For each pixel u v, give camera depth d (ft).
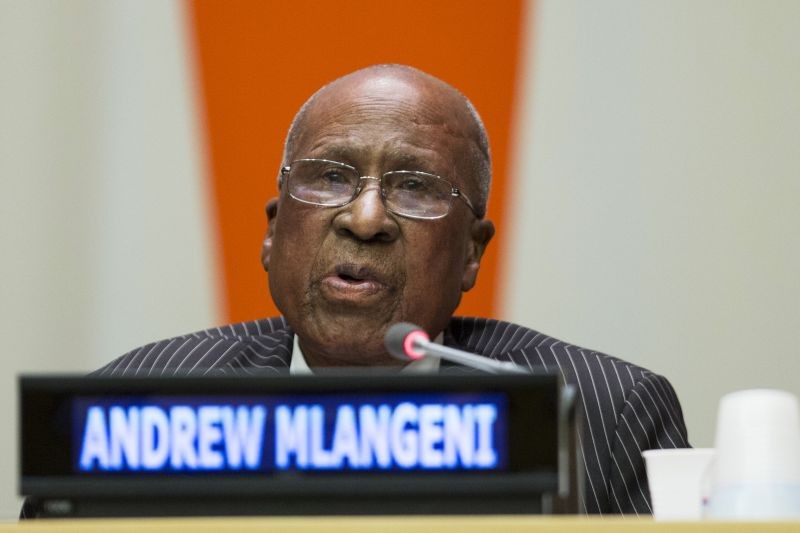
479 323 16.61
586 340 21.70
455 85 22.22
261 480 7.57
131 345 22.20
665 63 21.89
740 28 21.80
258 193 22.25
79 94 22.45
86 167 22.39
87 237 22.30
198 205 22.35
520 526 6.54
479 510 7.53
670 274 21.62
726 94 21.74
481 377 7.55
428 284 14.53
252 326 17.13
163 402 7.66
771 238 21.48
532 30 22.18
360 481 7.53
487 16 22.24
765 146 21.61
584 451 14.67
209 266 22.24
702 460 9.79
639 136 21.89
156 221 22.38
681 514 9.86
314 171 14.57
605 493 14.47
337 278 14.38
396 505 7.55
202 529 6.61
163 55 22.61
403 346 9.80
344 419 7.57
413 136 14.57
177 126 22.44
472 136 15.30
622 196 21.83
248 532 6.57
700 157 21.72
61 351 22.13
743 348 21.39
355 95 14.83
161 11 22.68
